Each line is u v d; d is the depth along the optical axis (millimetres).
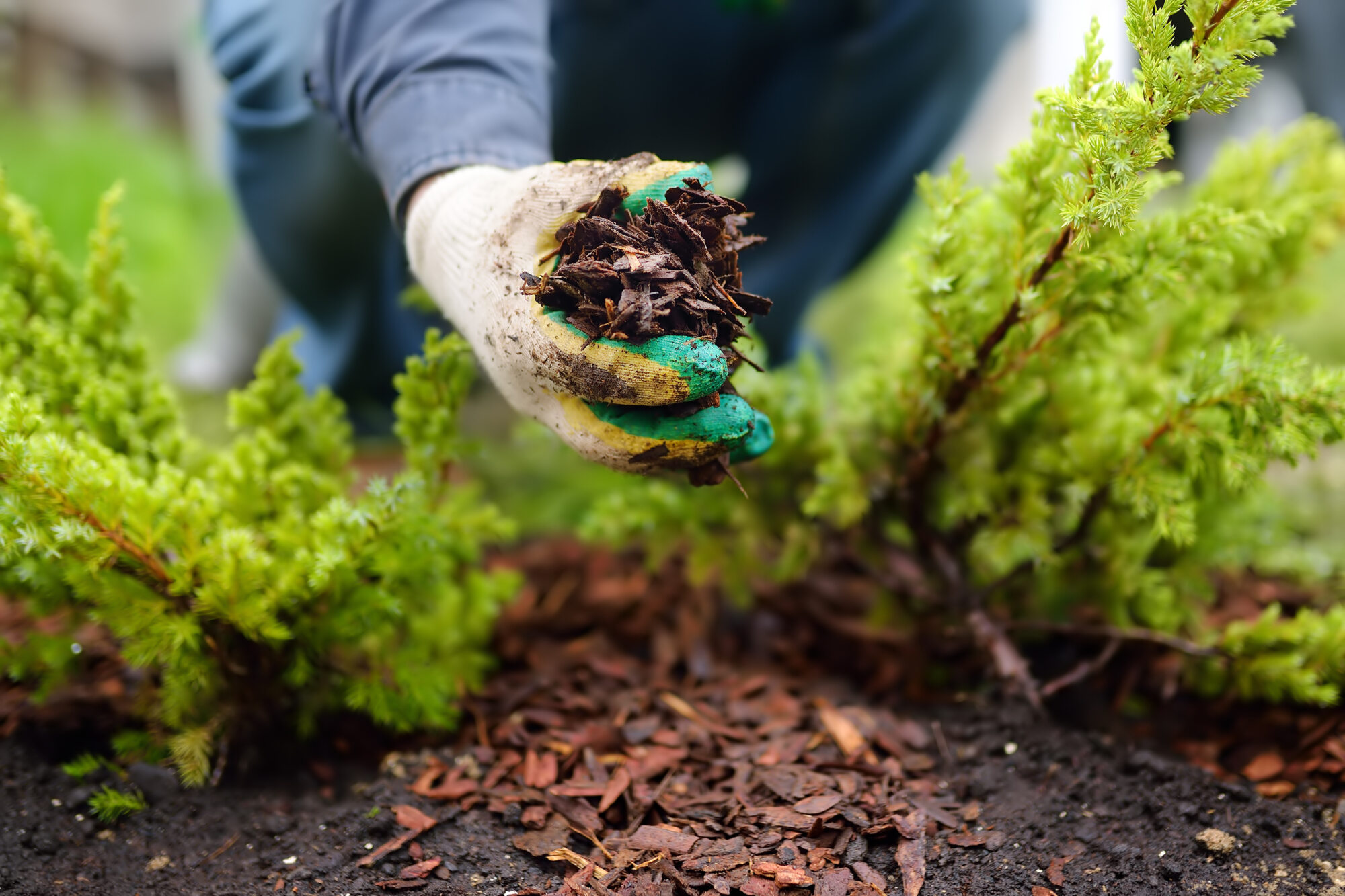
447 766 859
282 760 868
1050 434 907
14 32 3568
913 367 886
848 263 1352
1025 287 819
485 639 961
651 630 1026
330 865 792
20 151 2715
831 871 777
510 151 833
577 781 844
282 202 1156
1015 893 769
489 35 858
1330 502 1206
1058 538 932
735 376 930
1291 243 952
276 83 1086
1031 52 2844
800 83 1187
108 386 870
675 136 1253
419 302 947
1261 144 948
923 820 808
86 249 2252
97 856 796
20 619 977
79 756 867
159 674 882
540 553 1146
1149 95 735
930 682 951
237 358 1608
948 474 925
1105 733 888
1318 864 783
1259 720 896
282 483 883
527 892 774
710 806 824
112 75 3998
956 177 829
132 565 807
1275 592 1055
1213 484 887
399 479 833
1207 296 925
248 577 806
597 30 1138
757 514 963
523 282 745
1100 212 742
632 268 711
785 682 957
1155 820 809
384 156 844
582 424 752
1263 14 718
